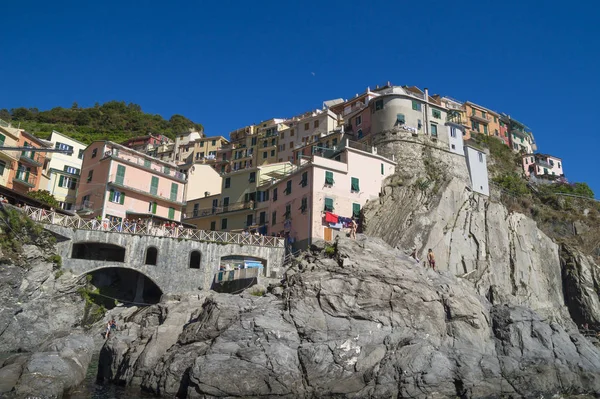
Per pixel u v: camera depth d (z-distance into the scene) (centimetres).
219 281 4681
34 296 4072
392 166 5966
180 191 6350
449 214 5312
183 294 4009
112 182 5566
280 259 4953
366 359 3033
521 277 5272
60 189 6388
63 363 2794
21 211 4212
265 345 2925
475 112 9312
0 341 3788
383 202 5475
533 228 5859
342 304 3272
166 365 2948
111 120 14575
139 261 4491
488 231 5412
